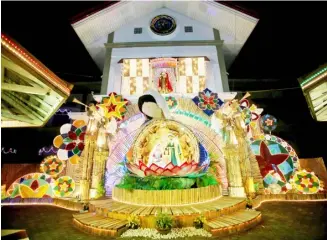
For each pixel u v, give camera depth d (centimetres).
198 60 1506
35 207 980
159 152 958
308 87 660
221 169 1101
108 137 1120
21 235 643
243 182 1034
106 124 1130
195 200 830
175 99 1205
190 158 967
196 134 1167
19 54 530
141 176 897
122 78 1483
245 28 1563
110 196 1041
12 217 830
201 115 1198
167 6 1652
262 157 1152
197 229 677
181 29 1625
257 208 904
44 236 652
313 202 988
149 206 804
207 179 916
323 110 712
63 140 1170
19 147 1597
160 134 992
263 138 1194
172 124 1015
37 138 1628
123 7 1543
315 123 1619
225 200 883
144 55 1543
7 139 1591
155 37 1605
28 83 627
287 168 1120
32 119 748
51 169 1134
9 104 624
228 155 1049
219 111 1159
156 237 633
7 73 559
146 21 1656
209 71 1523
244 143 1089
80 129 1191
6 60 520
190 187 855
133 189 846
